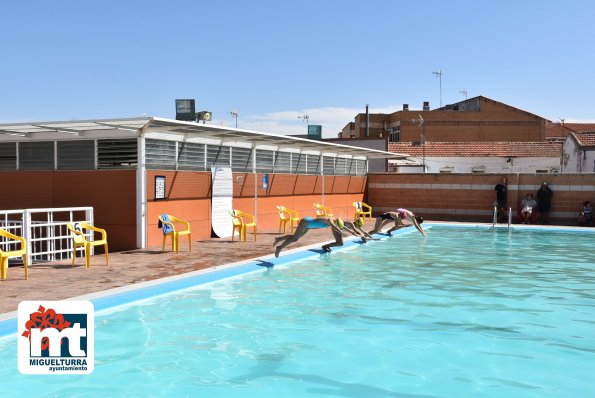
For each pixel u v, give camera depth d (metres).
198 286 9.91
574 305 8.88
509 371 5.91
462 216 26.83
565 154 41.50
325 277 11.16
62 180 15.03
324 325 7.62
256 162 20.34
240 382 5.55
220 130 15.29
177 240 13.37
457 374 5.82
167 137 15.41
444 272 11.89
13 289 8.70
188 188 16.19
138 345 6.64
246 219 19.38
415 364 6.11
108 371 5.79
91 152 14.98
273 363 6.10
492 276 11.45
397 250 15.56
